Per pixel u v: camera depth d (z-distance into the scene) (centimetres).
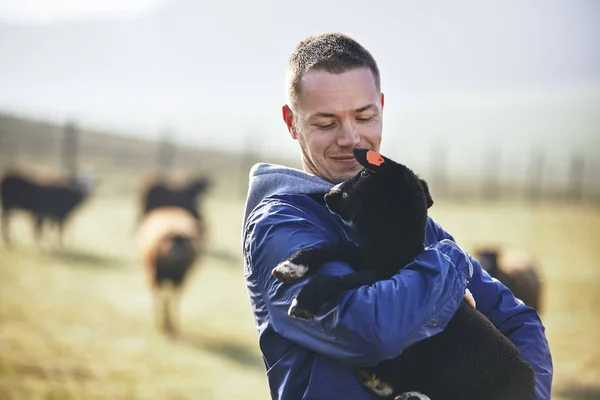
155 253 1783
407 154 7244
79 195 2678
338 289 282
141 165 4597
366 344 272
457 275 294
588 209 3991
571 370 1438
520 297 1135
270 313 300
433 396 301
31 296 1888
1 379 1229
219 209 3506
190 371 1348
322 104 317
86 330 1599
